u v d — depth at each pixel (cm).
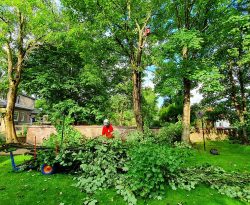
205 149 1416
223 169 820
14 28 1611
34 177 685
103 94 2130
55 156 722
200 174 675
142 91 2348
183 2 1421
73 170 726
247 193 571
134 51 1591
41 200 517
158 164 546
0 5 1472
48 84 1805
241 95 1884
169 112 2320
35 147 762
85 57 1509
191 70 1299
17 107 3578
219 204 517
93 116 2050
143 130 1488
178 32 1263
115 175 645
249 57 1261
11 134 1622
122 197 541
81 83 1939
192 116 2262
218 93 2020
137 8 1492
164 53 1338
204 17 1475
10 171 758
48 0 1650
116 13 1307
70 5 1319
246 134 1794
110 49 1516
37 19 1476
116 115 2722
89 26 1341
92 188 577
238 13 1337
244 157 1125
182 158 619
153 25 1528
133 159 598
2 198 525
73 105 1814
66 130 1402
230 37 1453
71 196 542
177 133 1583
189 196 555
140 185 545
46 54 1959
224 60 1623
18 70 1678
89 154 706
